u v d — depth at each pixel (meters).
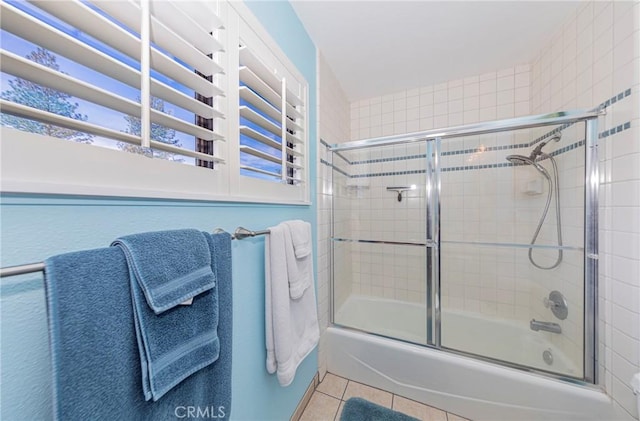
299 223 1.08
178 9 0.56
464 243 1.78
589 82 1.15
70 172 0.42
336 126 1.92
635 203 0.92
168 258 0.48
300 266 1.06
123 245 0.42
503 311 1.72
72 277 0.34
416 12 1.26
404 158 1.85
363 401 1.36
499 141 1.60
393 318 1.95
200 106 0.65
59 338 0.32
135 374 0.42
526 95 1.75
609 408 0.99
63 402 0.32
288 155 1.26
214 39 0.66
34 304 0.39
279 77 1.05
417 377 1.36
